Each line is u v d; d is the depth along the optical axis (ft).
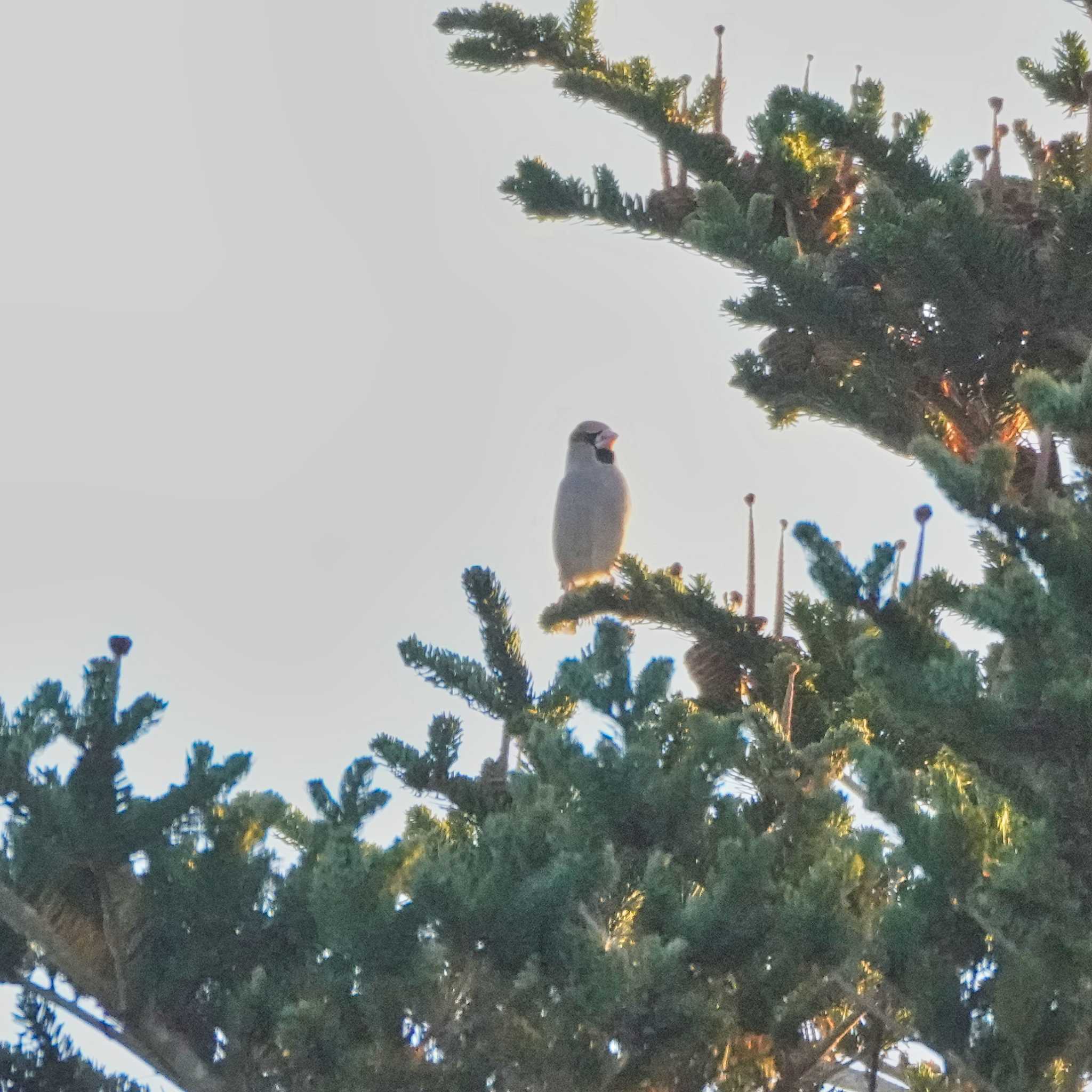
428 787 42.01
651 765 32.89
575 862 29.58
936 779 31.65
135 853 32.73
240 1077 31.99
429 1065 29.66
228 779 33.42
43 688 33.09
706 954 30.78
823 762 35.60
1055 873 29.81
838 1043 35.47
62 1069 33.68
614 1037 29.71
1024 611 30.58
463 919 29.19
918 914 31.04
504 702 44.62
